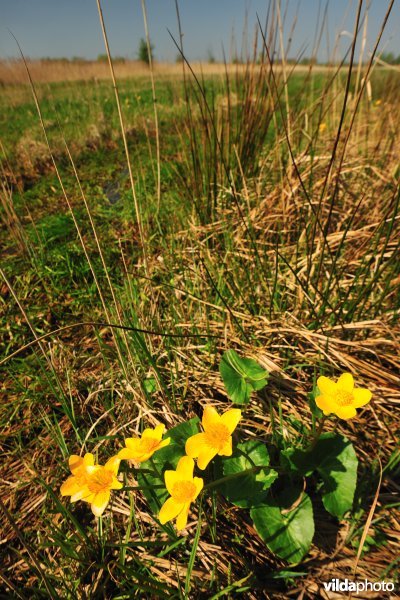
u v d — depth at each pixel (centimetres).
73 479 26
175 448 33
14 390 47
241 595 28
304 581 29
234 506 33
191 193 75
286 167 72
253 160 75
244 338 47
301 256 57
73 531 32
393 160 78
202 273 58
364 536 28
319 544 30
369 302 49
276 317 50
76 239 79
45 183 112
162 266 64
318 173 71
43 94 270
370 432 37
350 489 30
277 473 30
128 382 41
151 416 39
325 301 43
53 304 62
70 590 28
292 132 75
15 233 75
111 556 31
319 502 33
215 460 32
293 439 35
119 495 35
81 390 47
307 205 63
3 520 35
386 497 32
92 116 187
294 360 44
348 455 31
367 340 43
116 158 131
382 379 40
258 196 66
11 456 41
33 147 131
